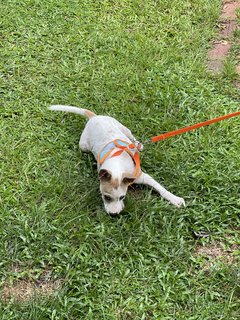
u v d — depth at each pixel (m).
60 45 1.53
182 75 1.43
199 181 1.14
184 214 1.07
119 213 1.07
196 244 1.03
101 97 1.36
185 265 0.99
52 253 1.01
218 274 0.97
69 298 0.93
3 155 1.21
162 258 1.00
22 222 1.05
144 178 1.11
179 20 1.63
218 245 1.03
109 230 1.04
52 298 0.93
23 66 1.46
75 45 1.53
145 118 1.30
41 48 1.52
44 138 1.25
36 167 1.18
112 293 0.94
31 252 1.01
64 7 1.68
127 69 1.45
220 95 1.38
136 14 1.66
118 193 1.04
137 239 1.02
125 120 1.29
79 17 1.65
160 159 1.19
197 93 1.38
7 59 1.48
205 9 1.68
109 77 1.42
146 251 1.01
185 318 0.90
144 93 1.38
